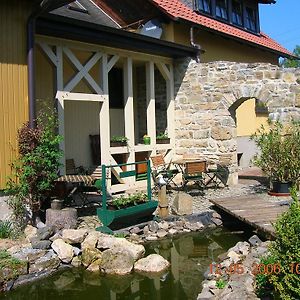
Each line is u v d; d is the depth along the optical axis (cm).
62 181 762
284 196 966
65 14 1136
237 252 623
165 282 580
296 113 1066
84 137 1198
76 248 652
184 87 1231
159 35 1274
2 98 719
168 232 793
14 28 734
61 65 925
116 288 568
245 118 1627
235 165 1196
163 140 1221
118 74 1337
